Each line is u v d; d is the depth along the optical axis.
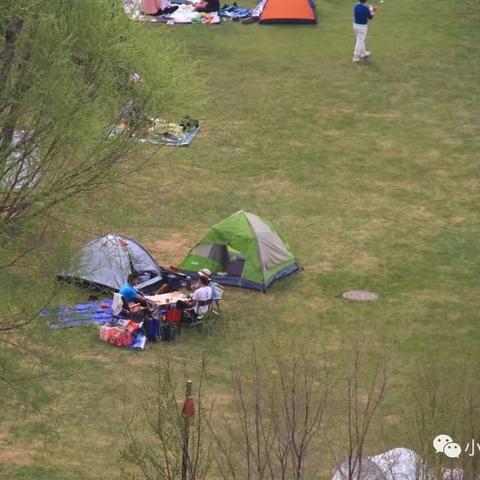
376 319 55.00
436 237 64.69
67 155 41.00
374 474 32.66
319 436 36.44
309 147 77.00
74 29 41.78
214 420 42.62
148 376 48.53
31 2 39.38
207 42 95.31
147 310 52.16
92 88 43.09
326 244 63.53
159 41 50.69
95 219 47.06
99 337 51.47
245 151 75.81
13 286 39.94
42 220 41.34
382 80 89.06
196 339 52.25
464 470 27.95
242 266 58.06
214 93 85.12
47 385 45.16
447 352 51.41
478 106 84.81
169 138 74.38
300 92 86.19
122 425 44.03
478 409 31.53
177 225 64.94
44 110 39.44
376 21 102.69
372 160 75.31
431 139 78.88
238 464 34.62
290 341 49.75
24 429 43.94
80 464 41.56
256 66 90.75
